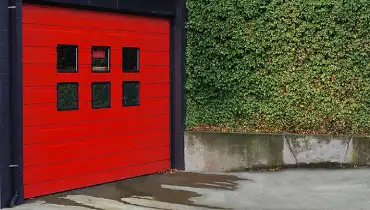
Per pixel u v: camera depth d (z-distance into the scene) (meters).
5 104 6.23
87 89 7.32
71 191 7.16
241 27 8.66
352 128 8.60
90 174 7.43
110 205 6.51
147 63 8.28
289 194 7.07
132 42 8.01
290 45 8.59
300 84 8.64
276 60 8.65
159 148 8.55
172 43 8.72
